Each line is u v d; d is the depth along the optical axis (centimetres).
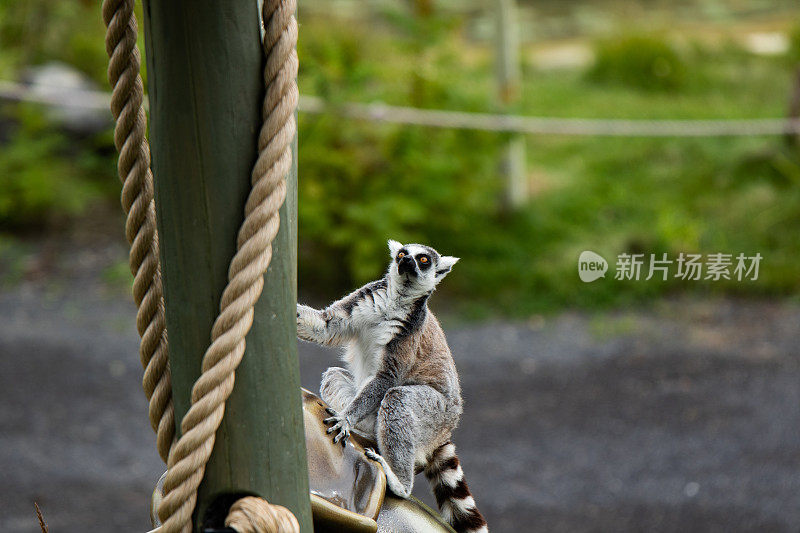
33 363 1042
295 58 191
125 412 954
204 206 187
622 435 879
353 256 1158
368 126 1207
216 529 188
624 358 1045
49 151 1486
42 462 841
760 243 1276
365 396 337
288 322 197
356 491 249
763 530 706
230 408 190
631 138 1647
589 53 2253
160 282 206
